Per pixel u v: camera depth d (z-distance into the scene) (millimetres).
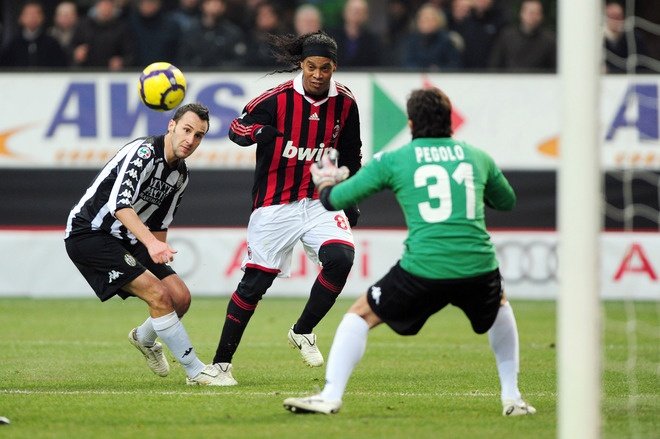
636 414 22781
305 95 27172
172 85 28375
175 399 24125
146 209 26688
